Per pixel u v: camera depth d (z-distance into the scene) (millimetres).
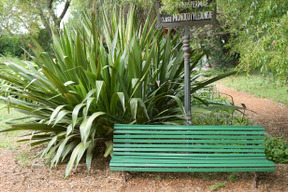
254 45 3969
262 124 7094
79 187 3529
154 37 5156
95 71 4168
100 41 4438
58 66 4445
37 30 19156
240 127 3705
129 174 3850
